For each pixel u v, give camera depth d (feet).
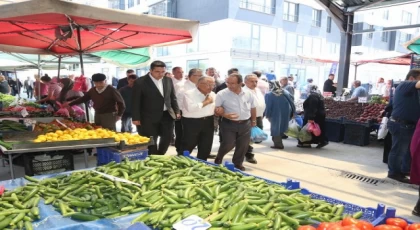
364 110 25.44
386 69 96.07
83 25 14.98
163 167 9.05
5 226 5.83
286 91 22.54
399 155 15.52
